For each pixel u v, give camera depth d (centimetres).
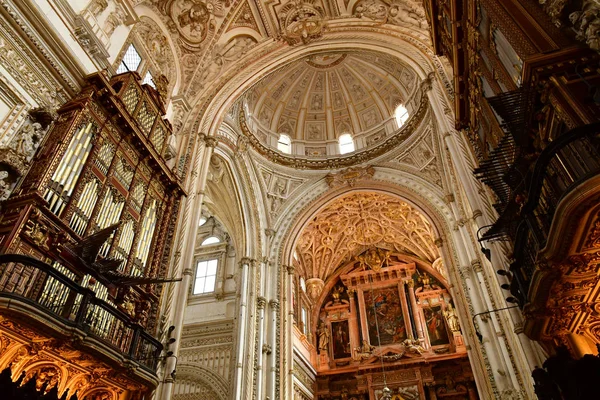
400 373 2345
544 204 605
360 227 2667
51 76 880
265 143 2262
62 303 725
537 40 582
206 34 1673
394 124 2309
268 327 1891
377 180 2217
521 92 601
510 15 626
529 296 696
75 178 847
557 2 536
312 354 2503
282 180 2298
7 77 770
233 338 1798
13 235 680
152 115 1209
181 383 1939
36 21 835
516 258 734
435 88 1411
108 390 876
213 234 2600
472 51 898
